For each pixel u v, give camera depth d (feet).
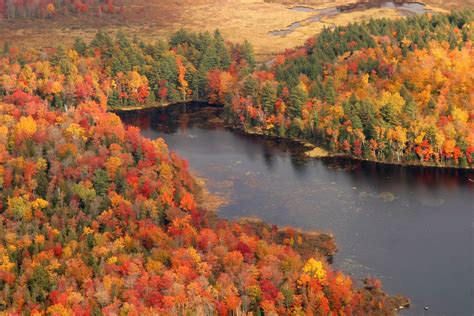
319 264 463.42
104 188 590.14
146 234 516.73
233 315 433.07
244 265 469.16
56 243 504.43
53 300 441.27
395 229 568.82
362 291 467.11
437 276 496.23
